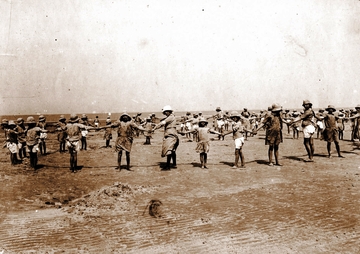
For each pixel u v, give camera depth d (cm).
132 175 966
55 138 2353
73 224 535
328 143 1216
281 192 728
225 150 1555
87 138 2508
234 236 470
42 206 650
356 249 416
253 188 775
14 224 536
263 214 571
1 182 877
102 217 571
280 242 444
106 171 1037
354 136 1706
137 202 667
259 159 1239
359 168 986
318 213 568
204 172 995
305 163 1110
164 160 1279
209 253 413
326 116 1206
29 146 1079
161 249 427
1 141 2100
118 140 1041
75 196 731
